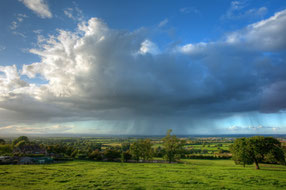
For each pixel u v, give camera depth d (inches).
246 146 2203.5
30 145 4953.3
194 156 4286.4
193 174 1702.8
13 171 1774.1
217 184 1264.8
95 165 2502.5
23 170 1849.2
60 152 4832.7
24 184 1234.0
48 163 2748.5
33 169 1931.6
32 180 1358.3
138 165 2573.8
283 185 1262.3
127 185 1201.4
